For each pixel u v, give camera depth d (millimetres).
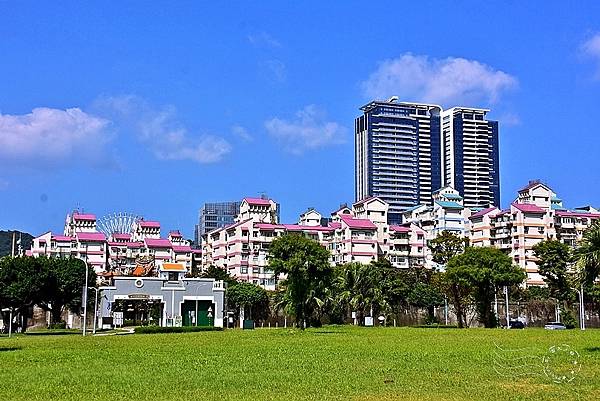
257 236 151250
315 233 156500
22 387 28000
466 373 32281
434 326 108438
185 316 107812
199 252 176625
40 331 96312
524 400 24000
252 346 52938
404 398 24547
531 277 146500
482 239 157875
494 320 105875
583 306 99250
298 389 27000
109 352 47250
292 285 92125
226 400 24250
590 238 47844
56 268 98750
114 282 104625
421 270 130750
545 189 157750
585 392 25766
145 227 186375
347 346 52281
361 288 106250
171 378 30859
